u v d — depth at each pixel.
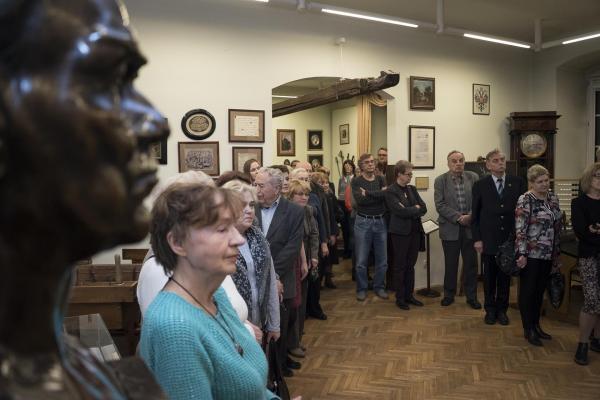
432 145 5.51
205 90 4.20
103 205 0.35
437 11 4.72
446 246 4.73
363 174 4.93
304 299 3.50
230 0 4.27
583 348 3.19
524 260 3.44
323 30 4.77
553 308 4.18
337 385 2.91
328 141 9.26
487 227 4.00
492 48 5.91
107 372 0.45
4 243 0.34
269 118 4.48
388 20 4.64
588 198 3.06
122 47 0.36
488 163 4.05
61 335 0.42
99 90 0.36
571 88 6.30
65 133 0.33
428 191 5.52
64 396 0.35
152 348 0.94
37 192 0.33
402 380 2.98
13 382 0.34
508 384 2.92
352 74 4.97
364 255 4.81
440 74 5.55
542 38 5.98
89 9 0.36
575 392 2.80
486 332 3.86
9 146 0.33
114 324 2.33
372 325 4.05
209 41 4.20
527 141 5.87
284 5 4.30
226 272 1.03
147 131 0.39
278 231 2.74
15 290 0.36
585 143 6.52
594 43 5.70
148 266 1.40
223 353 0.99
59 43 0.34
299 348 3.35
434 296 5.01
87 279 2.70
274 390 2.02
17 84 0.33
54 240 0.35
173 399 0.91
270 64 4.50
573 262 3.99
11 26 0.33
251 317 2.05
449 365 3.21
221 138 4.27
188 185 1.05
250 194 2.03
